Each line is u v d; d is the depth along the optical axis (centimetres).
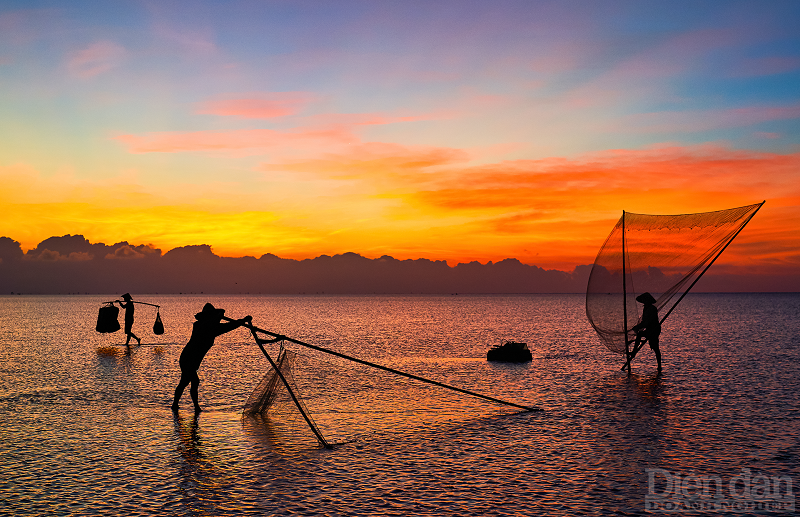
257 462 804
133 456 829
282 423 1028
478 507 640
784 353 2202
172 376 1576
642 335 1656
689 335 3198
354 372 1482
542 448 873
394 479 734
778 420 1043
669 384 1459
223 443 901
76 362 1877
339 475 749
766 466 782
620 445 886
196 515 617
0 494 677
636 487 704
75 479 729
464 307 10438
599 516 616
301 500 661
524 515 618
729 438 921
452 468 779
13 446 877
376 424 1029
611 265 1680
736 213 1524
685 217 1587
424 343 2723
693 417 1071
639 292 1648
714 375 1612
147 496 673
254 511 627
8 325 4078
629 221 1661
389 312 7662
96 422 1036
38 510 631
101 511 628
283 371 1112
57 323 4378
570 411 1133
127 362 1877
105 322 2548
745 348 2411
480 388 1397
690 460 809
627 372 1681
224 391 1360
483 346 2561
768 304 12419
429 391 1320
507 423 1035
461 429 992
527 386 1432
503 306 11300
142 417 1077
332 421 1049
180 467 780
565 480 729
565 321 5025
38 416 1080
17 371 1666
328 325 4350
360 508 636
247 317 1142
